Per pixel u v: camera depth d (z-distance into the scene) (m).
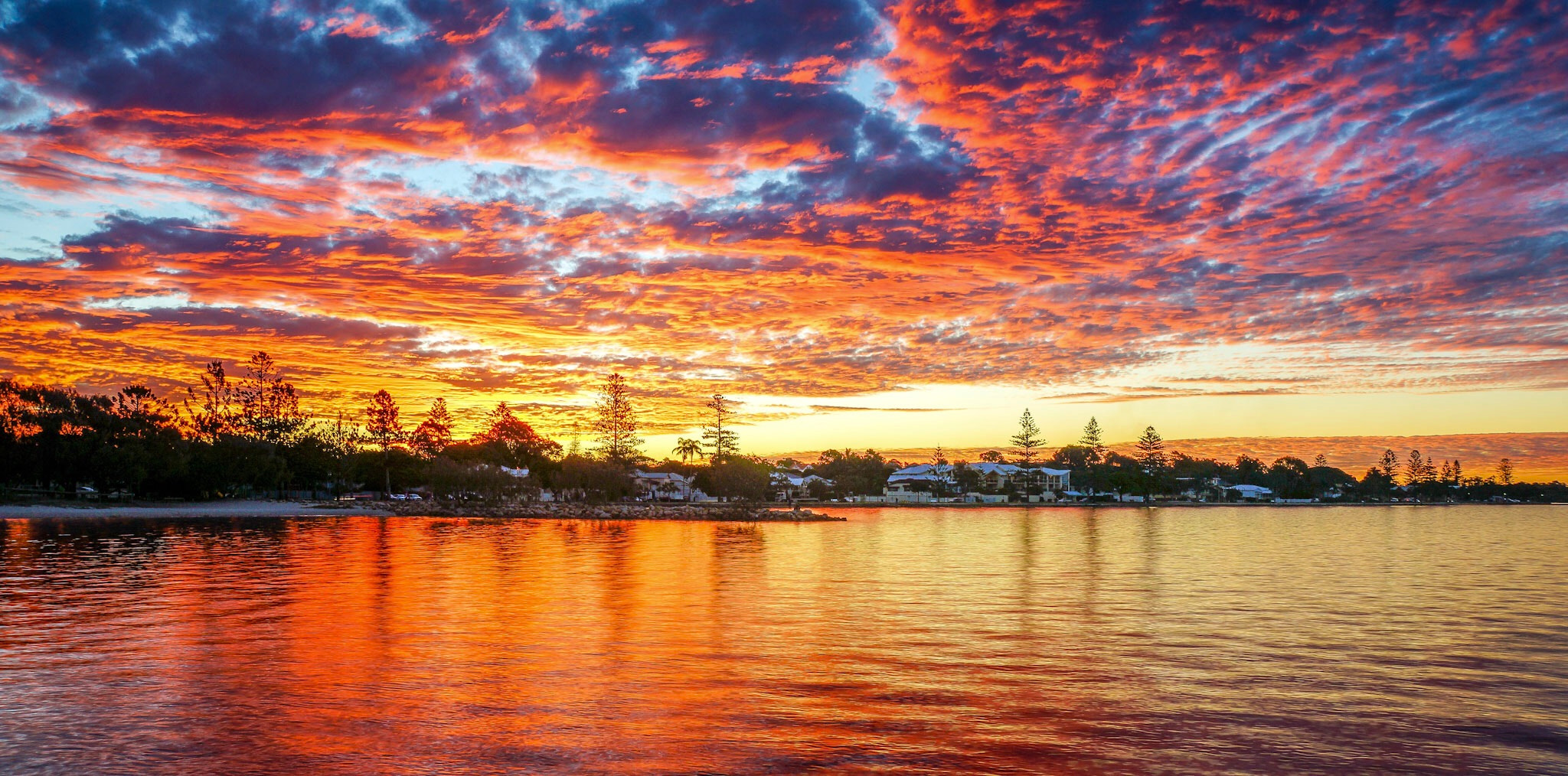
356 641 22.92
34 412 116.06
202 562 45.34
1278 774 13.52
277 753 13.98
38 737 14.70
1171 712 16.86
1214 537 80.12
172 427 136.12
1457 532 98.88
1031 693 18.09
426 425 189.25
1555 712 17.06
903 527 99.75
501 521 104.94
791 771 13.40
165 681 18.50
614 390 190.50
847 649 22.42
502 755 13.97
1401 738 15.39
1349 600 33.12
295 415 174.88
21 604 29.50
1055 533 86.44
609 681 18.78
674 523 103.62
